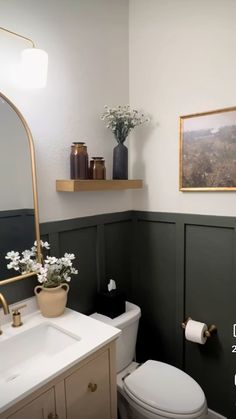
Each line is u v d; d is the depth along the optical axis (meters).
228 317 1.73
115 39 1.89
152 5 1.86
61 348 1.32
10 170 1.36
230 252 1.69
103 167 1.69
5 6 1.30
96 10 1.75
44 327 1.38
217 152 1.67
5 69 1.31
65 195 1.64
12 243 1.38
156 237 2.01
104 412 1.28
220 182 1.67
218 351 1.80
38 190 1.49
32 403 0.98
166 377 1.60
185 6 1.72
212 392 1.85
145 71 1.94
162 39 1.84
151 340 2.11
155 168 1.95
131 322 1.76
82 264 1.78
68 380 1.09
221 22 1.60
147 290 2.09
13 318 1.33
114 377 1.32
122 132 1.82
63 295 1.43
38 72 1.32
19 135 1.38
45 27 1.48
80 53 1.67
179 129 1.80
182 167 1.81
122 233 2.06
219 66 1.63
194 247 1.84
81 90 1.69
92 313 1.84
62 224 1.62
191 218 1.81
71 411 1.12
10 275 1.38
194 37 1.71
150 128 1.95
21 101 1.39
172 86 1.82
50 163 1.55
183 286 1.89
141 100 1.98
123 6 1.94
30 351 1.32
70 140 1.64
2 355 1.21
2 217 1.35
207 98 1.69
